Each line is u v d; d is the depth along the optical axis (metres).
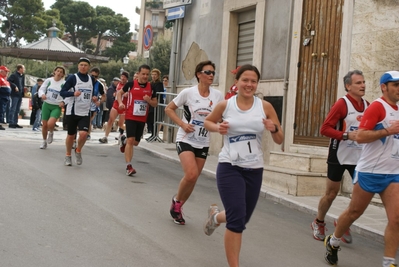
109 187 8.22
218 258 5.20
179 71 16.41
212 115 4.82
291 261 5.48
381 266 5.68
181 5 15.91
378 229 7.00
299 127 11.02
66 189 7.67
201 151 6.58
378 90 9.13
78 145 10.13
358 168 5.11
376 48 9.17
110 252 5.00
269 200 8.88
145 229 5.98
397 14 8.84
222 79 14.02
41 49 23.23
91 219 6.14
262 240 6.22
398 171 4.91
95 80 10.41
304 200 8.59
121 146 10.52
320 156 9.62
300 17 11.09
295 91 11.12
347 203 8.70
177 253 5.22
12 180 7.92
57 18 63.59
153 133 16.08
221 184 4.67
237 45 13.95
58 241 5.18
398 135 4.90
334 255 5.48
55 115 11.98
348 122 6.11
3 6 59.69
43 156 10.84
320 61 10.57
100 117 21.64
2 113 16.80
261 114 4.71
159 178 9.70
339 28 10.18
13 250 4.79
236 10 13.61
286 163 10.02
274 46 12.05
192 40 15.71
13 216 5.93
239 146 4.68
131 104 9.58
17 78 17.73
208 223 5.34
